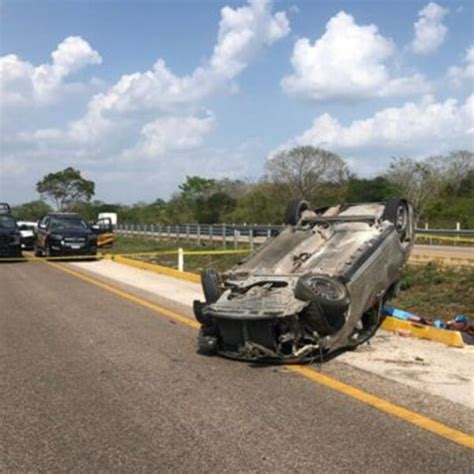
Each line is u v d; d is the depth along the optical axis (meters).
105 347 9.22
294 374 7.53
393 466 4.88
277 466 4.91
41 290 16.23
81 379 7.51
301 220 9.98
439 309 13.01
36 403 6.62
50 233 27.38
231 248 29.09
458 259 18.09
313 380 7.25
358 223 9.30
